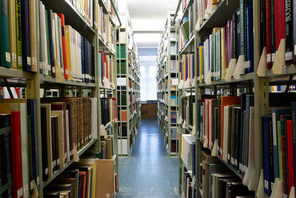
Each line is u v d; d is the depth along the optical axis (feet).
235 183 3.85
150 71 39.63
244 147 3.26
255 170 2.90
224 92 7.72
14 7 2.42
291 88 7.11
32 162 2.74
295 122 2.21
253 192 3.72
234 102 4.18
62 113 3.67
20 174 2.43
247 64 3.07
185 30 7.98
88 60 5.56
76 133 4.54
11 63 2.36
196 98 6.35
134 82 21.16
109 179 5.67
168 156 14.73
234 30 3.52
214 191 4.60
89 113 5.60
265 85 2.83
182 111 9.00
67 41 4.13
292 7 2.14
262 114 2.84
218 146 4.43
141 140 19.77
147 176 11.17
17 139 2.39
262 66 2.69
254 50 2.83
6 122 2.26
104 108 7.16
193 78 6.91
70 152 4.11
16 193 2.36
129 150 14.93
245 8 3.12
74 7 4.43
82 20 5.07
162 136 21.40
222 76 4.07
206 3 5.23
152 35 29.04
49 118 3.20
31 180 2.70
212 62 4.69
